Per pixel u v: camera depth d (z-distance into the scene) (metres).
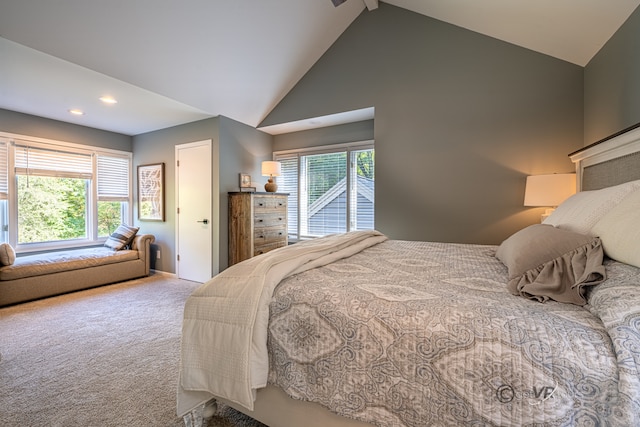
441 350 0.82
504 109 2.90
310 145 4.53
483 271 1.40
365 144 4.10
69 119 4.00
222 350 1.11
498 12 2.51
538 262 1.11
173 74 3.01
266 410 1.18
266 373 1.09
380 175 3.46
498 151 2.93
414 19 3.29
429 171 3.23
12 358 2.04
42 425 1.41
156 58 2.77
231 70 3.30
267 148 4.72
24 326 2.59
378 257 1.77
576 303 0.93
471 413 0.77
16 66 2.53
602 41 2.21
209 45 2.91
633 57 1.87
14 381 1.77
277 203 4.25
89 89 3.01
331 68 3.79
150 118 3.97
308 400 1.01
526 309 0.89
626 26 1.94
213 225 3.97
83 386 1.72
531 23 2.43
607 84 2.20
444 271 1.41
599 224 1.14
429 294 1.05
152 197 4.61
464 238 3.09
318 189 4.51
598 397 0.66
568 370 0.70
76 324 2.64
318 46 3.67
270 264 1.26
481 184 3.00
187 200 4.22
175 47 2.76
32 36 2.18
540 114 2.76
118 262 4.04
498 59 2.91
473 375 0.77
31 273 3.25
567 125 2.66
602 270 0.93
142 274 4.34
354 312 0.97
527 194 2.54
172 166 4.38
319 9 3.18
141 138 4.74
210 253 4.00
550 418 0.69
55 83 2.86
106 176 4.56
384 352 0.89
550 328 0.77
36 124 3.82
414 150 3.29
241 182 4.22
